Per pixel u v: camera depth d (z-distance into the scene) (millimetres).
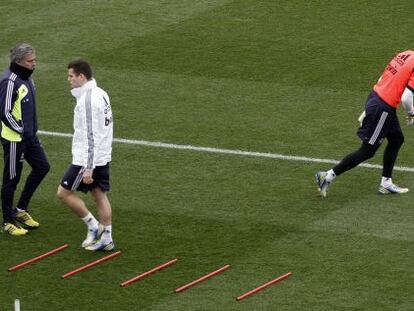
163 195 47406
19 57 43375
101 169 41969
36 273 41125
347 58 62125
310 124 54531
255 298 39000
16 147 43688
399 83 46000
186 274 40812
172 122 55000
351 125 54281
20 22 67438
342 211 45688
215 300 38906
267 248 42594
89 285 40219
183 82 59781
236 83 59469
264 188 47969
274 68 61156
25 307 38781
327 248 42500
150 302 38875
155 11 68438
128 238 43719
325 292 39281
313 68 61062
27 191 44531
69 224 45062
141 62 62250
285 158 50906
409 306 38219
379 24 66125
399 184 48188
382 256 41781
